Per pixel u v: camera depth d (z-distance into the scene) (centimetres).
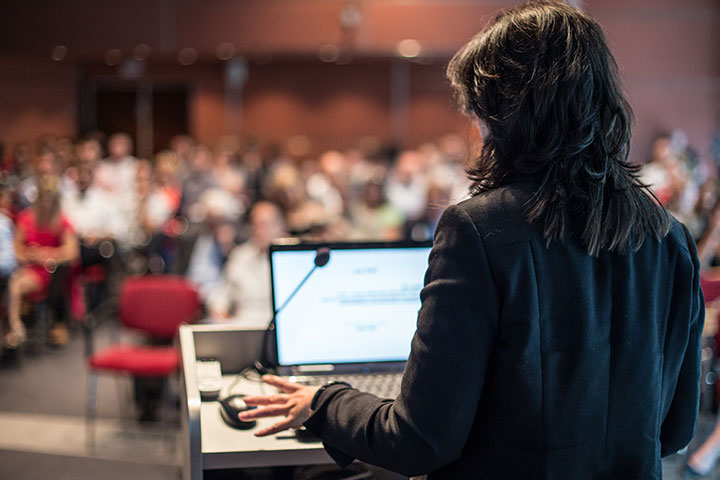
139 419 374
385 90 1020
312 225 379
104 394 417
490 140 95
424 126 1021
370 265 159
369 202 525
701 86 904
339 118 1030
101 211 620
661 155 810
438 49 866
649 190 96
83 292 534
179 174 809
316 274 158
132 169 786
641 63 898
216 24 875
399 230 471
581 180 90
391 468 91
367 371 157
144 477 309
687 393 101
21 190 645
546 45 90
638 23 892
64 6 881
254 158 903
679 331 96
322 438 101
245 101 1037
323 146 1036
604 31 96
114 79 1041
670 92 905
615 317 89
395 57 924
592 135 89
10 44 889
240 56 921
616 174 91
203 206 573
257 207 349
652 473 91
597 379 87
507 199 89
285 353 156
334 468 153
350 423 96
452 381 85
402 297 160
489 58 93
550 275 87
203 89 1037
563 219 87
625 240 90
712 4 891
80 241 540
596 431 88
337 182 737
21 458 324
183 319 357
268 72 1030
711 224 394
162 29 879
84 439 349
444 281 87
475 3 854
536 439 86
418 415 86
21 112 1055
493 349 88
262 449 121
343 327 158
